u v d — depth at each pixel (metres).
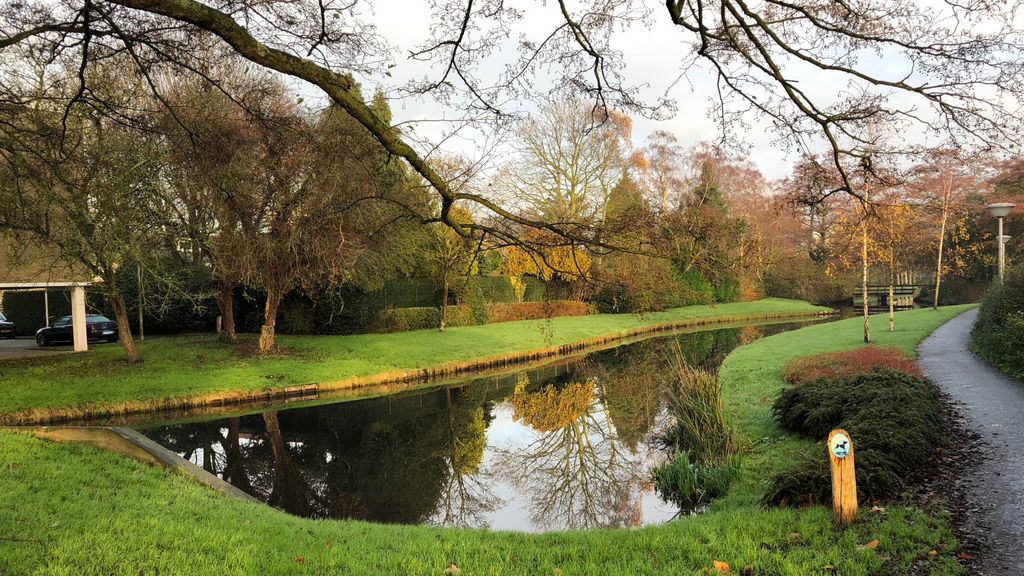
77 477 6.68
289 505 8.37
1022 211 29.83
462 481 9.80
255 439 12.29
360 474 10.13
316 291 21.14
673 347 12.21
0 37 6.04
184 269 17.67
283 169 7.90
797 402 8.97
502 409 15.22
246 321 24.14
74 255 11.14
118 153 10.31
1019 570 3.89
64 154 7.35
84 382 14.35
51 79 7.71
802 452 7.71
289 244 11.24
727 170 37.62
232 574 4.23
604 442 11.91
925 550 4.23
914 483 5.61
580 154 30.47
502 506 8.59
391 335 23.20
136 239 11.71
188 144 6.83
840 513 4.80
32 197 9.68
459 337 24.09
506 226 5.49
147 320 24.33
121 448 8.11
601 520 7.77
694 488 7.60
